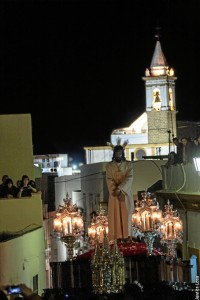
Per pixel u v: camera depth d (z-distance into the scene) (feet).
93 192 119.75
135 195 103.04
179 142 80.69
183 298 50.49
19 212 70.95
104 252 54.29
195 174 71.61
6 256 54.70
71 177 136.15
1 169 81.05
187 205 75.72
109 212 65.36
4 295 36.35
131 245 64.13
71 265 59.57
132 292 51.47
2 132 81.15
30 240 65.31
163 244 83.20
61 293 55.31
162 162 105.40
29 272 64.34
